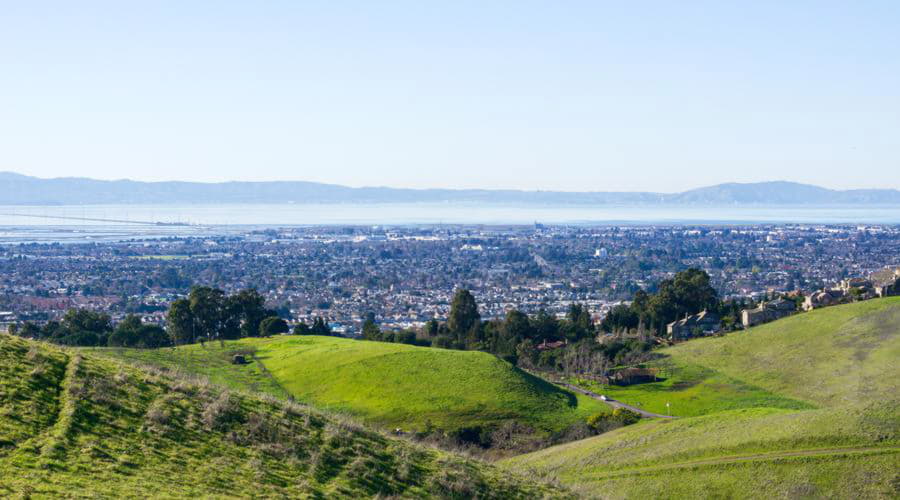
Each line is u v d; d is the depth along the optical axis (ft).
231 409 115.65
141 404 110.11
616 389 298.97
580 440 207.51
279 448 108.58
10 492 79.51
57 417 100.12
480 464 126.31
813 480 152.46
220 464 99.86
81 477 86.89
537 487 121.49
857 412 179.01
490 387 247.91
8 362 110.22
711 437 183.21
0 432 91.97
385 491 105.60
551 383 289.53
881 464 153.79
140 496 85.51
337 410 228.84
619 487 163.12
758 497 151.53
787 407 252.62
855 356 292.40
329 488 101.30
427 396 239.50
